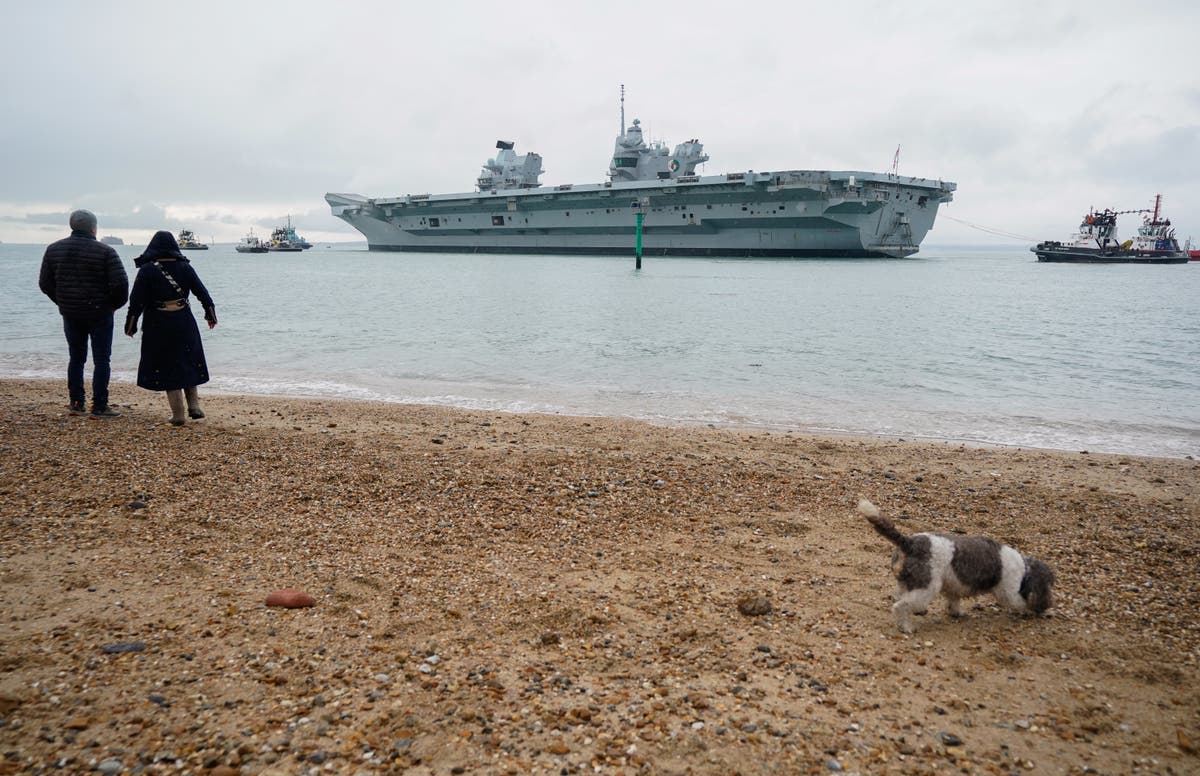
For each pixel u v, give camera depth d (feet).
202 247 587.27
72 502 21.63
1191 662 14.01
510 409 42.57
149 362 31.37
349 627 14.62
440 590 16.67
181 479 24.25
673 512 23.02
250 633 14.12
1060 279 227.40
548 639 14.32
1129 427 40.04
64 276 31.81
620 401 45.16
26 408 35.58
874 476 27.99
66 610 14.74
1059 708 12.39
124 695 11.67
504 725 11.33
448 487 24.47
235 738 10.66
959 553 15.29
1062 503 24.93
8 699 11.28
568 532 20.95
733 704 12.19
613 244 313.32
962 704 12.42
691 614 15.85
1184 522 22.97
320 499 22.89
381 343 70.59
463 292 143.43
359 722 11.25
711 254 290.15
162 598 15.56
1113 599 17.13
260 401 41.39
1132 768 10.71
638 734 11.21
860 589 17.52
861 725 11.71
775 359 62.03
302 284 171.01
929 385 51.34
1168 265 351.25
